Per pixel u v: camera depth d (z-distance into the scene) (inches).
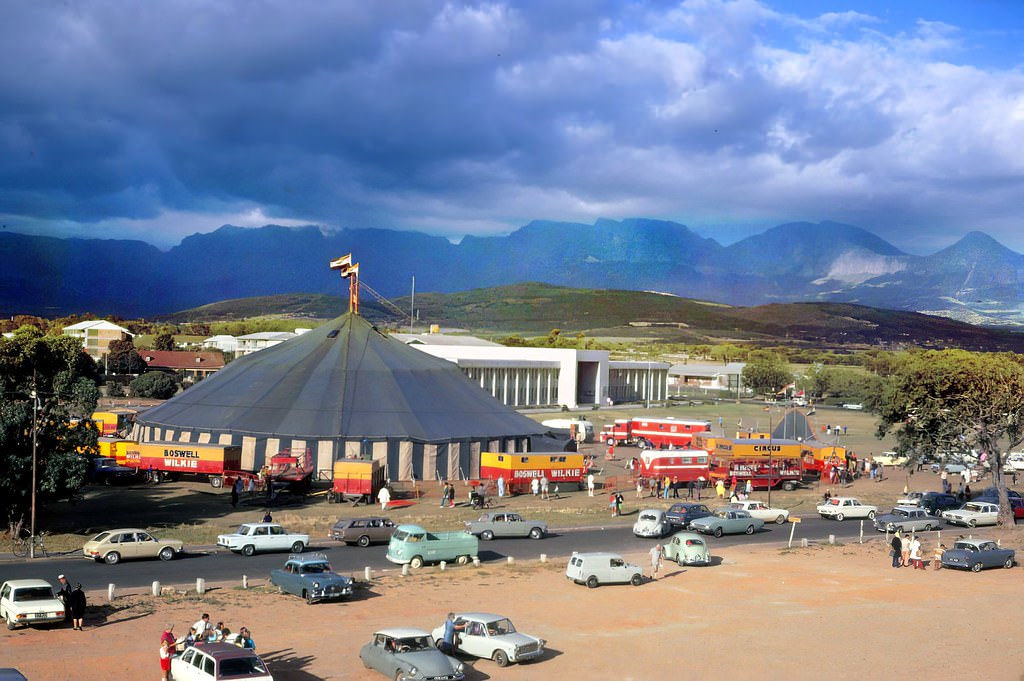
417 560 2137.1
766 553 2445.9
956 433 3095.5
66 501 2849.4
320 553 2266.2
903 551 2321.6
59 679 1295.5
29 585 1572.3
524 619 1716.3
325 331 4092.0
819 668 1465.3
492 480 3336.6
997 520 3014.3
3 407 2336.4
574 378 7667.3
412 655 1310.3
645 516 2625.5
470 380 4087.1
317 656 1438.2
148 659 1396.4
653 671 1433.3
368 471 2994.6
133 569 2010.3
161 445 3248.0
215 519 2664.9
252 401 3617.1
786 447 3700.8
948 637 1648.6
